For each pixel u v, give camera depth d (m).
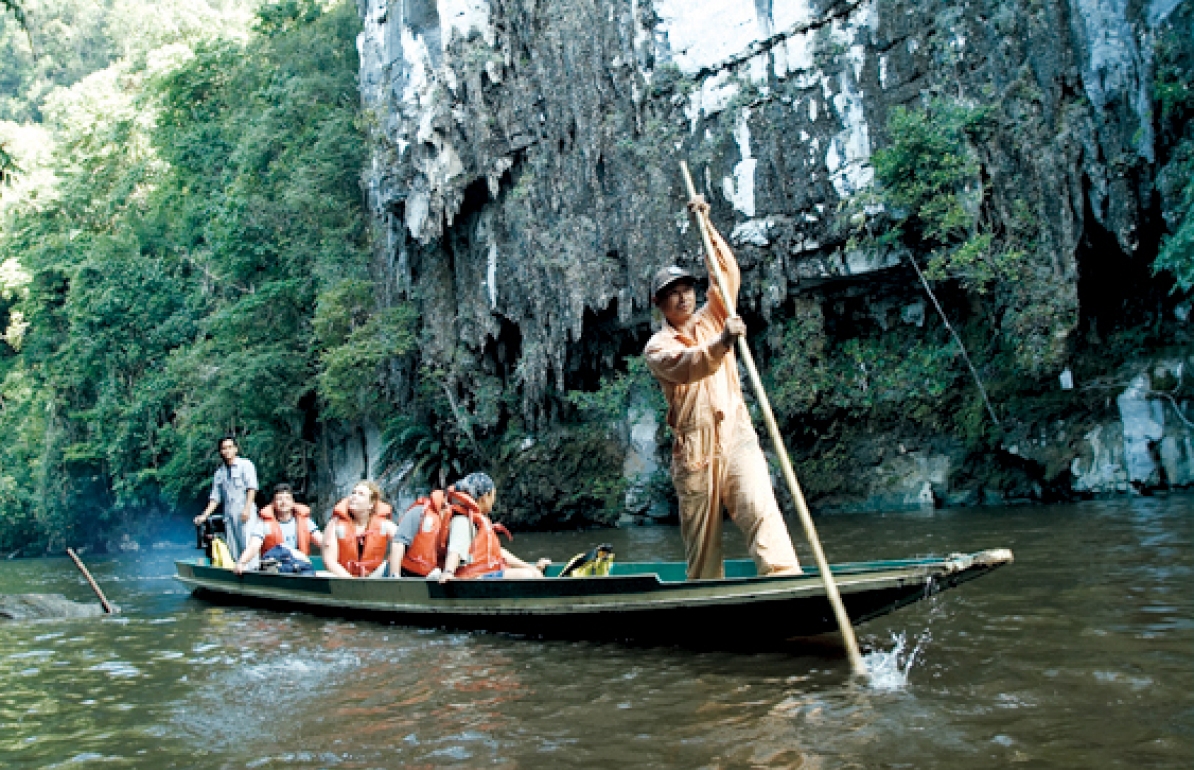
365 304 27.02
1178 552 7.84
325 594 8.27
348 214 28.67
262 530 9.50
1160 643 4.74
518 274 23.83
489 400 24.95
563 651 5.83
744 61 20.88
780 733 3.79
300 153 29.55
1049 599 6.17
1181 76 15.49
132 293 34.75
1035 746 3.44
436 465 26.58
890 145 18.94
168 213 38.44
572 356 24.27
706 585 5.41
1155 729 3.53
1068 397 17.39
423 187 24.80
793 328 21.12
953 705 4.00
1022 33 17.44
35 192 42.78
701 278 21.31
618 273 22.38
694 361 5.30
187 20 45.44
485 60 24.14
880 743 3.59
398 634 6.94
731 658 5.26
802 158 20.17
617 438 23.75
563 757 3.70
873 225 19.23
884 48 19.11
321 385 26.11
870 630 5.74
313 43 31.19
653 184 21.75
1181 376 16.03
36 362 40.59
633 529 20.98
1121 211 16.22
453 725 4.26
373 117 26.88
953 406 19.41
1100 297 17.62
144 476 32.28
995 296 18.30
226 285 31.55
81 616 9.32
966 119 17.55
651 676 4.96
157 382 32.56
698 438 5.59
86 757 4.15
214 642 7.10
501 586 6.57
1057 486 17.27
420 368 25.91
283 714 4.67
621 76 22.44
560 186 23.28
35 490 39.03
